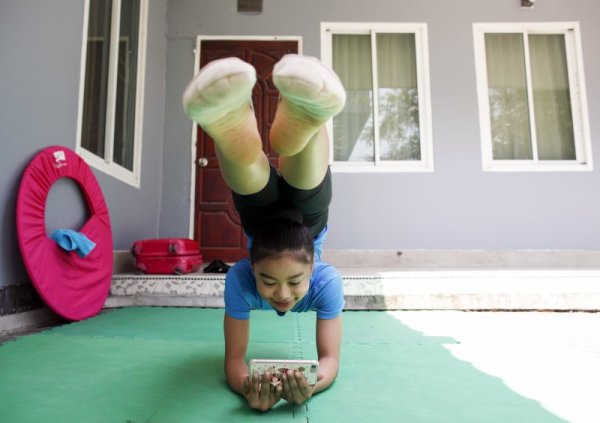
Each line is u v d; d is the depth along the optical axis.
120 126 3.50
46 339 1.89
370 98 4.38
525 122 4.33
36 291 2.23
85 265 2.50
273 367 1.03
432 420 1.06
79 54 2.73
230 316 1.27
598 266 4.00
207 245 4.18
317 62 0.77
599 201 4.14
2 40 2.06
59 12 2.51
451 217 4.17
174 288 2.91
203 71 0.72
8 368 1.45
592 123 4.25
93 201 2.74
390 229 4.16
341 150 4.33
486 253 4.07
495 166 4.23
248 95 0.77
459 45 4.36
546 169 4.20
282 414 1.08
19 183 2.15
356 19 4.38
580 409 1.14
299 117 0.82
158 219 4.19
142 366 1.48
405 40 4.45
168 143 4.29
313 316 2.50
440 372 1.46
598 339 2.00
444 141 4.26
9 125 2.10
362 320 2.49
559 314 2.72
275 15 4.39
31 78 2.26
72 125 2.65
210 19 4.40
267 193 1.07
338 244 4.14
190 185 4.24
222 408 1.12
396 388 1.29
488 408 1.14
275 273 0.97
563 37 4.42
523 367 1.53
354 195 4.20
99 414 1.07
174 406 1.13
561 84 4.38
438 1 4.41
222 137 0.83
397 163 4.28
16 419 1.04
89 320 2.38
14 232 2.11
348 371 1.46
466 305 2.87
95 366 1.48
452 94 4.32
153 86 4.07
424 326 2.31
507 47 4.42
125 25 3.60
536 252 4.06
